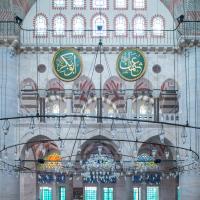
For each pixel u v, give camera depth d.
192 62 39.06
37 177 47.38
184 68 39.78
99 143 43.53
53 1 41.28
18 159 38.25
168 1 40.88
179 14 39.97
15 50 40.00
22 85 40.44
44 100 40.59
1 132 38.59
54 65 39.22
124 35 40.94
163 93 40.38
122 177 45.16
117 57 39.59
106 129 39.94
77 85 40.41
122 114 40.12
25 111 40.28
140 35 40.94
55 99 40.75
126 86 40.31
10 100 39.38
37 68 40.53
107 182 47.56
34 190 46.81
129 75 39.22
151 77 40.56
